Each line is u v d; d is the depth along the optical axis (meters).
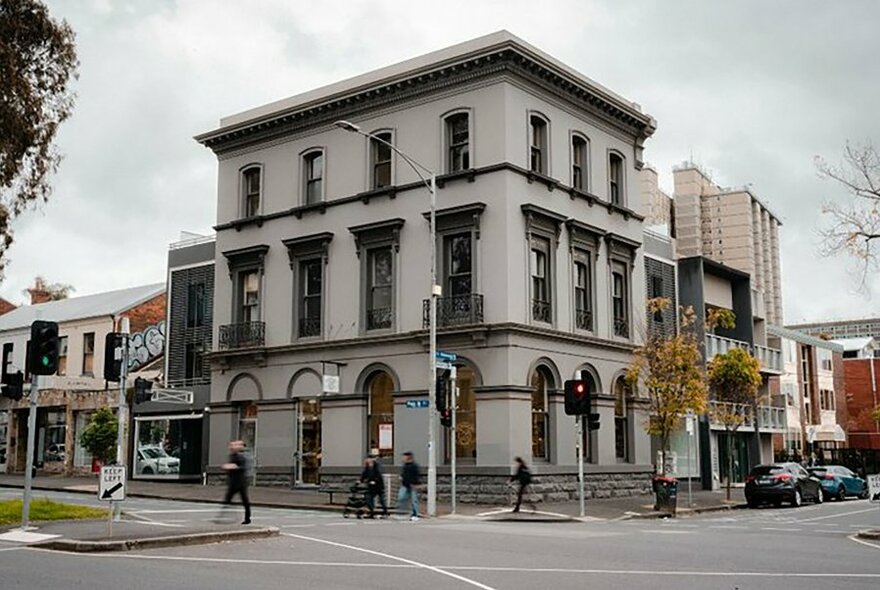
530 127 30.73
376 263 32.28
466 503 28.59
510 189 29.44
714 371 36.22
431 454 25.14
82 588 10.80
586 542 16.78
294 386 33.56
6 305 62.09
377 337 31.14
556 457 30.08
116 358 19.38
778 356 48.78
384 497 24.14
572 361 31.23
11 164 22.34
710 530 20.73
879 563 13.99
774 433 50.34
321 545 15.73
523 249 29.77
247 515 18.83
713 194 118.88
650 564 13.52
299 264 34.09
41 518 18.83
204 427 36.81
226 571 12.36
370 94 32.47
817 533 19.98
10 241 23.53
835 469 40.84
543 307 30.41
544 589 10.98
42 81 23.39
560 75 31.47
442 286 30.22
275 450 33.62
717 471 41.78
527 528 20.53
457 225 30.11
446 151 30.84
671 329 39.22
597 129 34.25
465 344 29.36
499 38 29.77
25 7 22.88
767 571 12.86
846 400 71.69
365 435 31.42
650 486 33.97
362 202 32.50
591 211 33.22
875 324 114.38
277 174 35.31
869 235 22.47
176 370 39.50
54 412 44.78
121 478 15.70
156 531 16.28
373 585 11.19
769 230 124.06
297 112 34.25
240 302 36.00
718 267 43.31
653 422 31.33
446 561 13.66
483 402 28.81
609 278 33.72
